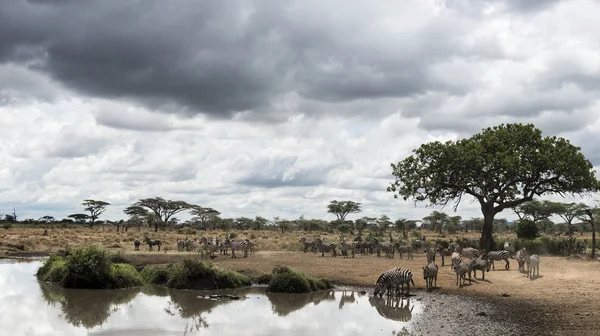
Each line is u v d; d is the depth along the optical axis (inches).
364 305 775.1
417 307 748.0
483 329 588.4
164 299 828.0
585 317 636.7
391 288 852.6
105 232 3063.5
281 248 1749.5
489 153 1771.7
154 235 2630.4
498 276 1059.3
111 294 872.3
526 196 1815.9
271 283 919.0
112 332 582.6
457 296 833.5
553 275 1063.0
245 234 2928.2
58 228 3681.1
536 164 1750.7
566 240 1806.1
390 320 656.4
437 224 4109.3
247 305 780.0
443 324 622.5
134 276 976.3
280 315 697.6
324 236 2812.5
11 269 1253.7
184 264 970.1
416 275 1062.4
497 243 1827.0
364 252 1637.6
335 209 4271.7
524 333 563.5
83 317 672.4
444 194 1859.0
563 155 1720.0
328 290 933.8
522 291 858.8
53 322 636.7
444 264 1294.3
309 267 1154.0
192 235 2741.1
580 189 1754.4
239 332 589.9
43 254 1724.9
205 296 858.1
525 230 2011.6
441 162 1766.7
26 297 831.1
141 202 4197.8
